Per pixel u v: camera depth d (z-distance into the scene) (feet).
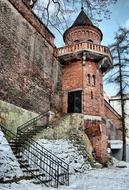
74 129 66.08
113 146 111.34
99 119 74.08
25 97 57.47
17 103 53.83
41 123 63.52
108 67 83.46
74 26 91.20
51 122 65.41
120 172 56.59
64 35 94.99
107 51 78.95
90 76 77.56
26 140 44.88
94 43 82.58
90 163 62.90
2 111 47.98
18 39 57.21
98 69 80.07
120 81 92.63
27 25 62.44
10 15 54.95
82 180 42.80
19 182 31.99
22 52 58.39
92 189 33.83
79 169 53.98
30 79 60.80
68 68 81.10
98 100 76.38
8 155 35.17
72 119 67.56
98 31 92.07
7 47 52.19
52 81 73.67
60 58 79.71
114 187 35.81
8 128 49.21
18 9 58.44
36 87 63.46
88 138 71.00
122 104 91.25
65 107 77.15
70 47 77.97
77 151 59.36
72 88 77.56
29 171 35.83
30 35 63.41
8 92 50.72
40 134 52.54
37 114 62.23
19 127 52.75
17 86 54.49
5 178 30.94
